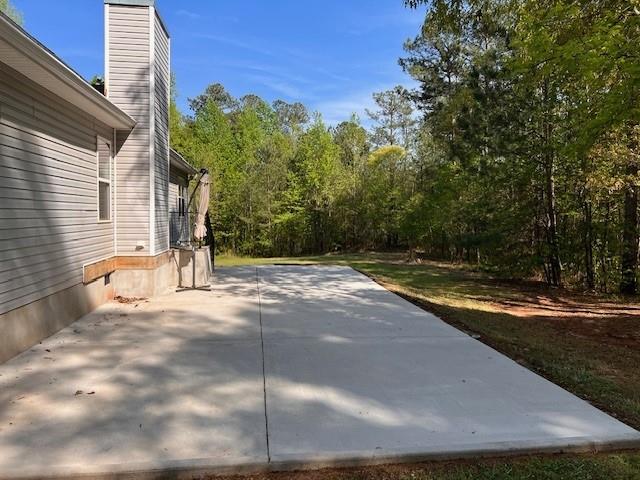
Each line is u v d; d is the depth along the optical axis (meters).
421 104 25.47
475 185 14.67
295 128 32.78
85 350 4.78
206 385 3.78
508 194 12.97
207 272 9.48
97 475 2.45
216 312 6.73
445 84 20.19
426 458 2.68
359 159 26.41
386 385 3.82
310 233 24.92
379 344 5.11
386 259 19.48
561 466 2.61
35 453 2.64
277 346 4.97
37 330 5.08
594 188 10.58
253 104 48.38
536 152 11.39
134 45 7.95
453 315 6.99
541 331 6.72
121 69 7.94
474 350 4.91
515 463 2.65
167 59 9.29
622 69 6.07
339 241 25.09
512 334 6.20
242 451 2.68
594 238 12.00
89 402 3.40
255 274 11.44
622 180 9.80
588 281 11.97
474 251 16.70
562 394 3.68
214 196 24.05
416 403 3.44
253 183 24.72
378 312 6.88
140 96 7.97
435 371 4.20
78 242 6.30
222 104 49.12
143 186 8.02
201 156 23.69
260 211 24.31
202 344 5.03
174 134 23.42
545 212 12.41
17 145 4.72
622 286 11.22
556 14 6.55
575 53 6.50
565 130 10.55
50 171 5.48
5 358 4.41
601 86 6.95
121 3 7.87
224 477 2.51
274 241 24.84
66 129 5.96
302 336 5.41
